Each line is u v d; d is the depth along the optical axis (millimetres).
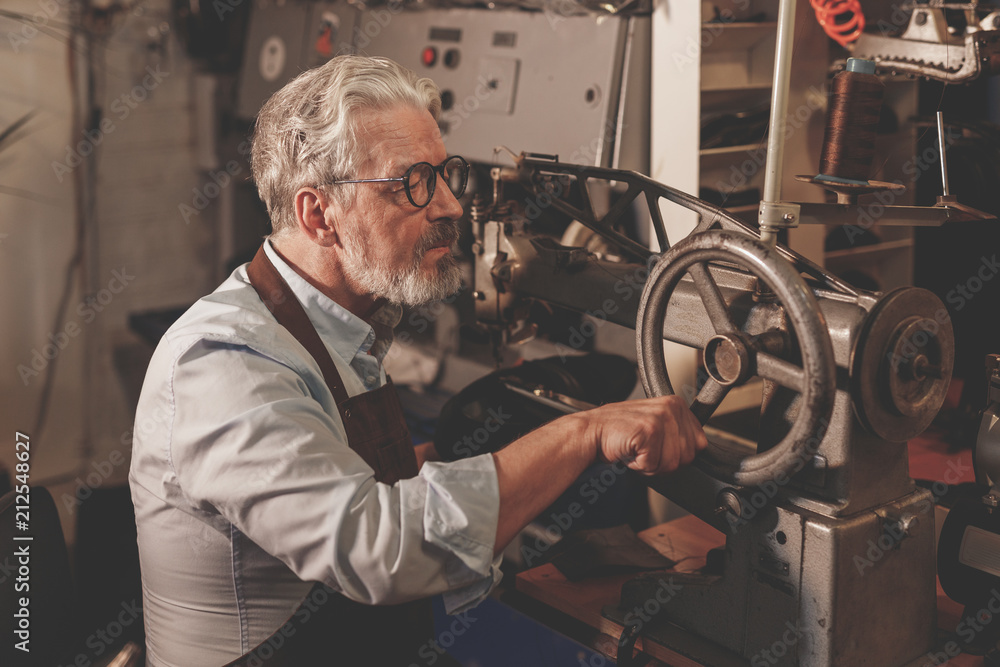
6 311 2920
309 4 2857
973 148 1688
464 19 2303
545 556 1626
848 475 1086
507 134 2178
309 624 1228
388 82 1200
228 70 3209
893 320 1029
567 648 1589
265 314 1233
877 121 1163
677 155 1912
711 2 1809
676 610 1293
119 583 2945
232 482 1018
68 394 3080
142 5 2980
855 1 1688
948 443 1827
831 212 1150
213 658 1197
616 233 1496
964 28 1471
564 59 2033
